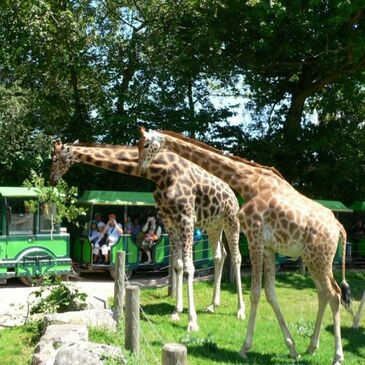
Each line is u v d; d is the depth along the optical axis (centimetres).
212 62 1716
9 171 1659
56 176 935
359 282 1483
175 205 943
